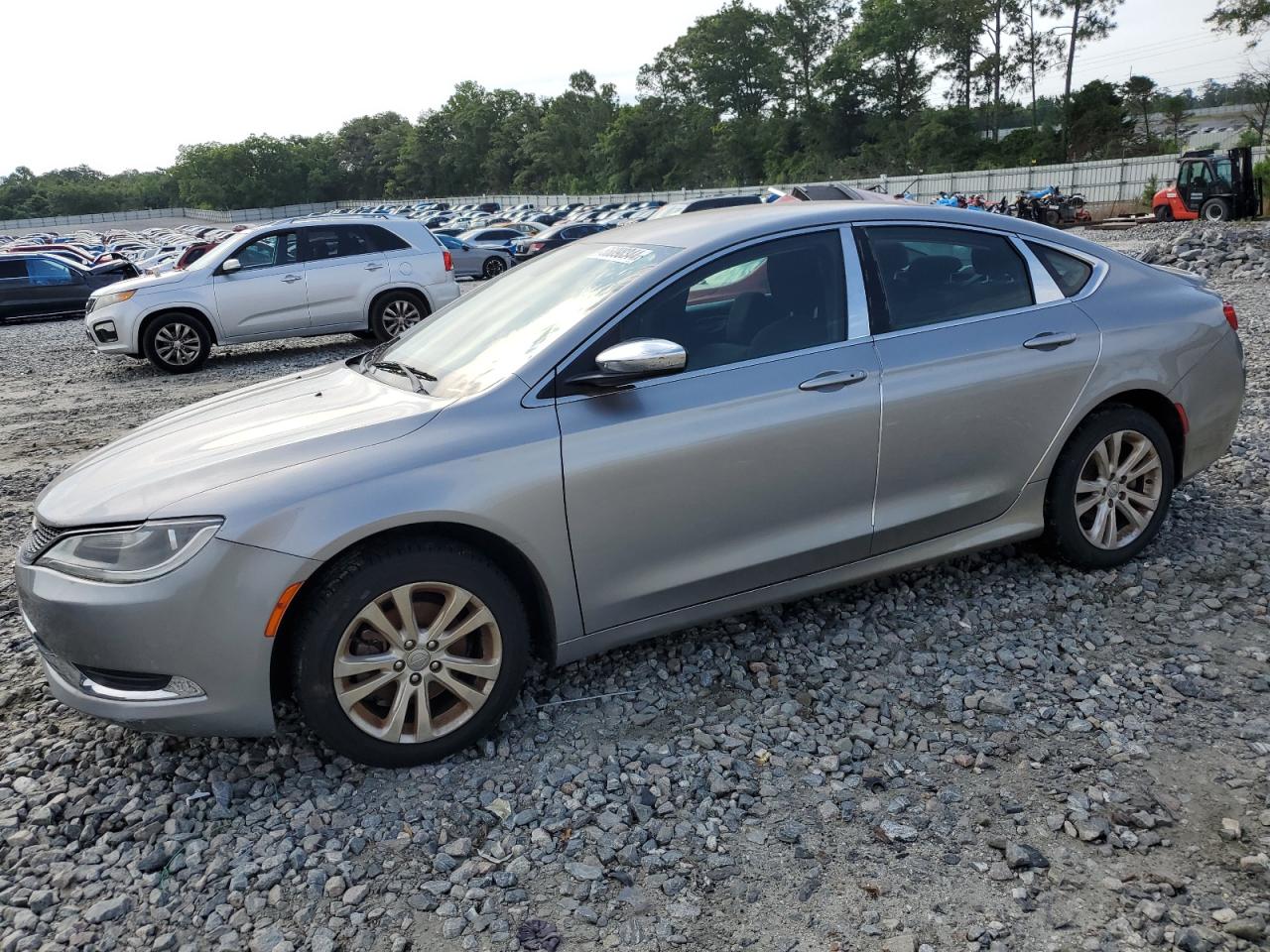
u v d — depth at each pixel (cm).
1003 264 386
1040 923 231
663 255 346
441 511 289
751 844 265
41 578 292
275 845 273
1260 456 545
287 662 298
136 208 14362
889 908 239
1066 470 392
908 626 381
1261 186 3089
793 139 9488
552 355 318
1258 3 5100
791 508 344
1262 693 321
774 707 330
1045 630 371
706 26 10719
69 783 309
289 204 13775
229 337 1180
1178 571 410
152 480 296
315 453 297
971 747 302
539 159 12206
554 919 242
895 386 352
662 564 329
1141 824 262
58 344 1590
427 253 1255
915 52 8612
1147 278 416
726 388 330
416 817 282
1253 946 219
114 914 250
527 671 361
